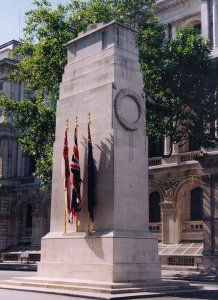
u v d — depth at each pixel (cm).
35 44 4572
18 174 7112
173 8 5716
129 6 4244
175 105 4012
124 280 2327
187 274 4056
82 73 2789
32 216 6675
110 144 2497
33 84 4606
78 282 2300
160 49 4016
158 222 5259
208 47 4256
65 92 2869
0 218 6931
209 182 4681
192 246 4809
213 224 4597
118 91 2584
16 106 4556
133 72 2692
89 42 2803
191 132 4131
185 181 4997
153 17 4378
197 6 5494
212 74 3994
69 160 2711
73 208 2536
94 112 2630
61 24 4216
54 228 2730
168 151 5228
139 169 2580
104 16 4078
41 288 2342
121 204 2452
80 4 4425
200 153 4712
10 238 6950
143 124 2662
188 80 3950
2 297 2023
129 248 2391
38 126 4341
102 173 2508
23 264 5562
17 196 6962
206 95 4028
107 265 2320
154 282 2375
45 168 4244
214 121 4278
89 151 2545
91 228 2495
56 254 2623
